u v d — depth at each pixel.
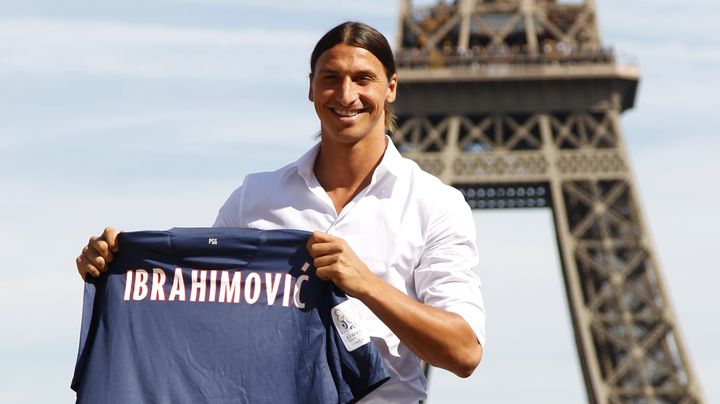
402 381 11.49
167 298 11.35
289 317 11.20
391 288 10.74
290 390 11.06
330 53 11.68
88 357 11.32
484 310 11.48
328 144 12.02
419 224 11.72
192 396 11.08
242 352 11.16
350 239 11.59
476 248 11.92
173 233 11.41
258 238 11.33
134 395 11.07
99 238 11.52
